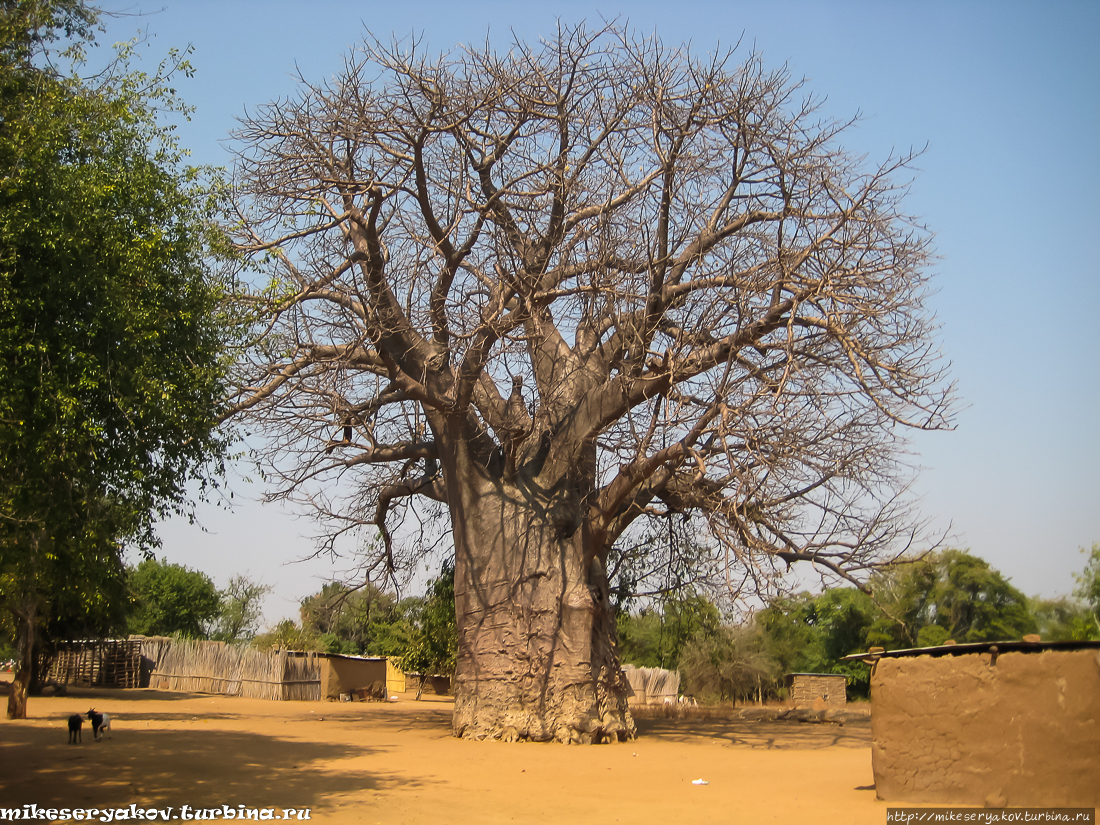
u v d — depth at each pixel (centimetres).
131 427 790
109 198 820
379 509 1889
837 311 1280
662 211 1406
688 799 857
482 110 1423
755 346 1323
